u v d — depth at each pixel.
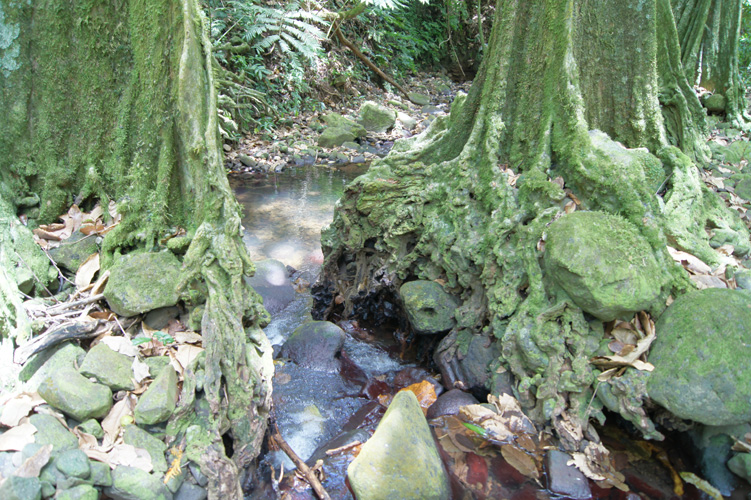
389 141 11.05
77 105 3.14
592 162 3.24
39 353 2.51
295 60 10.78
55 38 2.99
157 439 2.30
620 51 3.84
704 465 2.64
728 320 2.58
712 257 3.50
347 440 2.95
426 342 3.89
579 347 2.85
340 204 4.36
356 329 4.43
